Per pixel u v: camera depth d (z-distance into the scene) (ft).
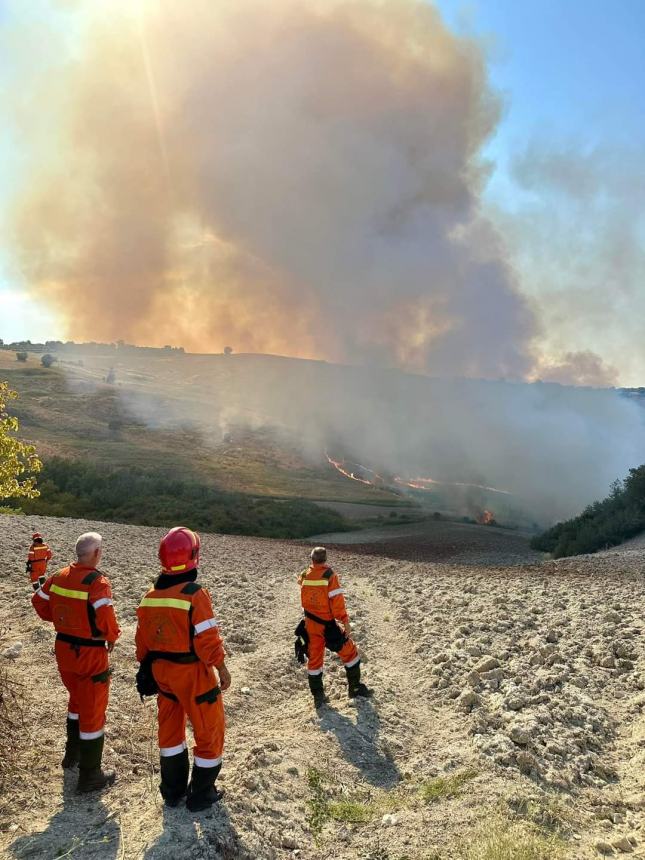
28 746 15.98
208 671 12.56
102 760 15.43
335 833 12.51
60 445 340.80
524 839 11.70
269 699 21.74
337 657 26.27
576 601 35.53
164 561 12.89
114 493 171.73
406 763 16.17
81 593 14.07
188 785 13.07
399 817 13.00
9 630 27.17
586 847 11.81
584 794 14.25
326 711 19.53
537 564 70.69
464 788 14.03
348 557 81.35
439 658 24.61
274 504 201.77
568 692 20.11
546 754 15.72
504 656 24.52
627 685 21.39
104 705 14.23
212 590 41.57
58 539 59.52
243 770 14.33
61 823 12.41
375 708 19.61
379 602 38.93
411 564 69.41
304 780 14.61
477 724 17.71
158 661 12.53
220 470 337.52
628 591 38.47
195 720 12.41
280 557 70.49
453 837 12.16
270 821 12.48
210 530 147.84
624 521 91.66
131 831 11.76
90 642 14.06
